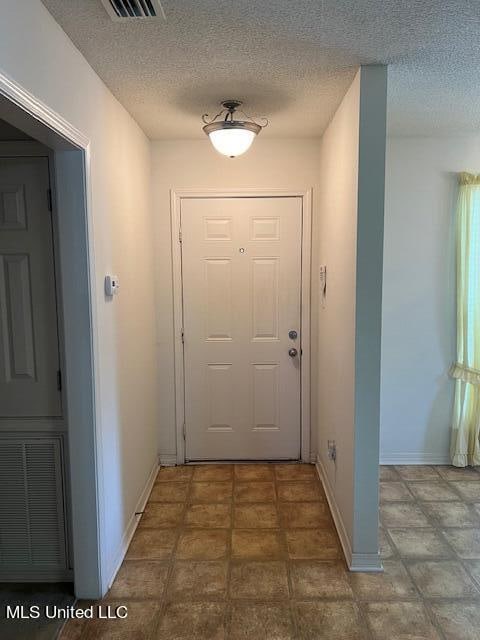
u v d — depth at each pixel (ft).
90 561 6.73
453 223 10.75
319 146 10.57
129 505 8.45
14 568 7.13
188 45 5.98
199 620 6.35
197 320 11.20
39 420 6.88
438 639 6.00
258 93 7.71
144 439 9.77
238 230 10.92
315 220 10.77
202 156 10.66
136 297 9.12
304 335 11.13
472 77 7.11
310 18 5.35
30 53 4.68
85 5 4.99
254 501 9.66
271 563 7.59
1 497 7.01
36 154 6.52
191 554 7.86
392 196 10.71
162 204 10.80
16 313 6.73
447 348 11.07
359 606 6.59
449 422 11.28
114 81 7.10
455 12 5.23
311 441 11.43
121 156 8.10
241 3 5.01
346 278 7.72
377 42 5.95
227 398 11.43
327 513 9.17
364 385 7.14
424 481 10.48
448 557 7.73
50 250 6.63
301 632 6.12
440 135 10.45
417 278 10.91
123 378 8.09
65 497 7.00
